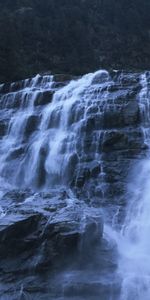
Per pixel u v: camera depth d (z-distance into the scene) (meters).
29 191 19.34
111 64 68.44
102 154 20.92
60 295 12.90
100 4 79.00
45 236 14.30
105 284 12.91
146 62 72.88
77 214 15.00
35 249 14.35
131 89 24.55
